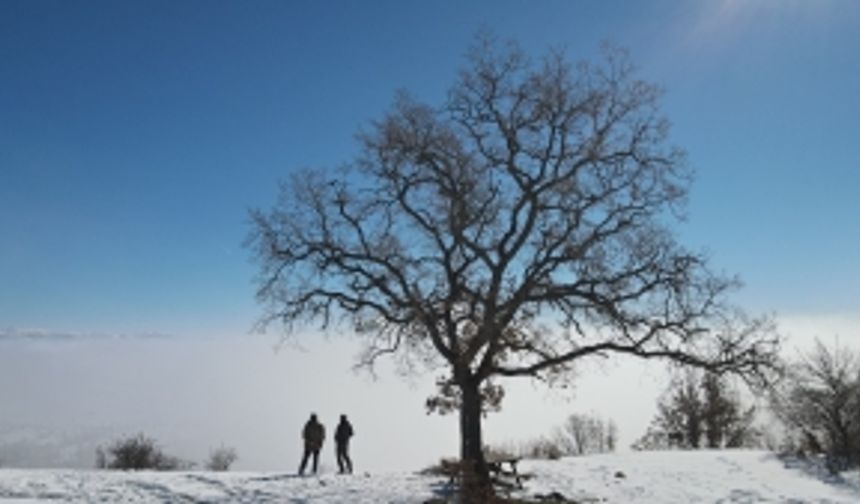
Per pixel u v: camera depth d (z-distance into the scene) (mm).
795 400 32562
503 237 20953
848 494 25438
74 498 16891
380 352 22250
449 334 21312
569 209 20297
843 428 32156
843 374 33031
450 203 21031
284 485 20625
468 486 20000
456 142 21281
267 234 22000
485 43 21750
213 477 21375
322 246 21625
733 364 19797
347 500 18781
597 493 22562
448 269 20953
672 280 19766
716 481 25578
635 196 20750
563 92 21031
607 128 20969
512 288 20688
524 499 20703
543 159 21016
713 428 46781
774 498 22500
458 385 21797
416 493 20188
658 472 27125
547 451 36219
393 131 21484
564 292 20188
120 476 20469
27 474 19844
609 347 20469
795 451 33000
